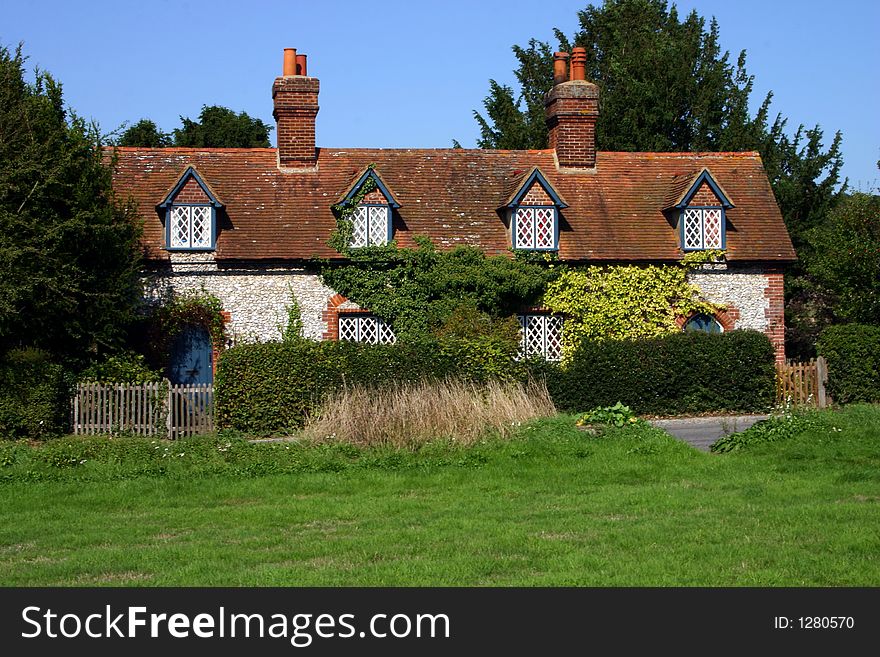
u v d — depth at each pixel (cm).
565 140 2944
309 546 1064
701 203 2762
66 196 2142
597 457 1591
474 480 1473
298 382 2219
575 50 3014
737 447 1673
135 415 2036
